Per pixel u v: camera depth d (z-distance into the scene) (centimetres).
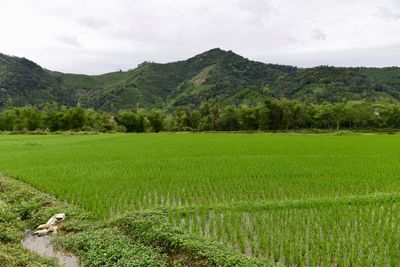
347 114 8938
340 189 1666
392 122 9025
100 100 17700
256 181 1816
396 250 958
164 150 3409
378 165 2289
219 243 1004
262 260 891
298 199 1450
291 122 9506
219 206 1352
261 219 1212
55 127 9050
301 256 946
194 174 2016
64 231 1220
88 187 1730
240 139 5006
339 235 1073
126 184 1789
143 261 928
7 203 1534
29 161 2655
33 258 983
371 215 1248
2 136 6494
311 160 2539
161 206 1370
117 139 5322
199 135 6512
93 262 960
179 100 17488
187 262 928
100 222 1254
